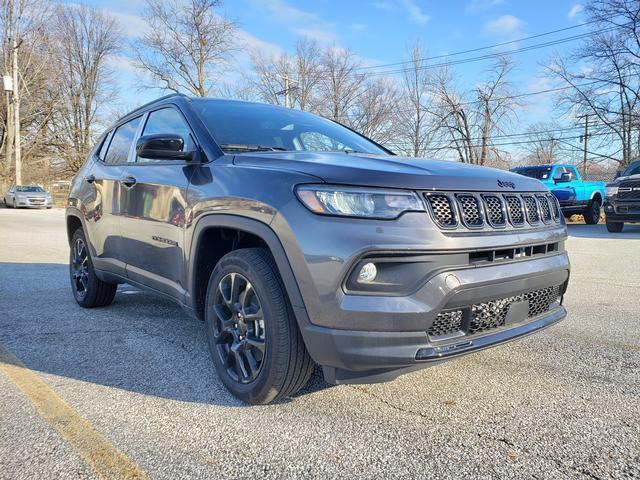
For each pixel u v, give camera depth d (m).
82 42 48.44
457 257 2.35
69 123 48.09
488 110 36.78
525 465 2.11
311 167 2.50
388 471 2.07
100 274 4.49
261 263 2.59
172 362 3.35
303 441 2.31
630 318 4.48
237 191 2.69
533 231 2.74
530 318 2.81
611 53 26.47
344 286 2.26
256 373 2.63
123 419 2.53
